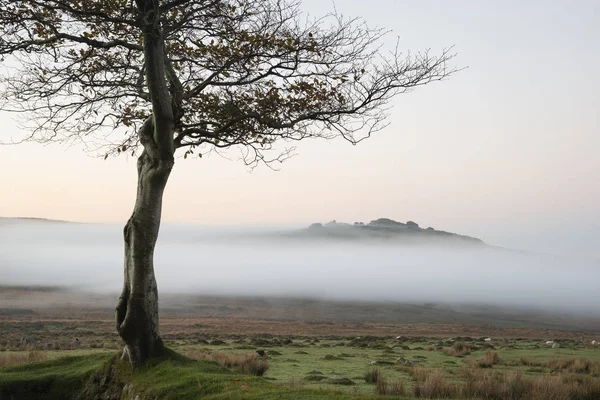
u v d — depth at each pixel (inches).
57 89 617.9
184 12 590.6
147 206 559.2
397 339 2432.3
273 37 596.7
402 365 1015.0
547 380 655.8
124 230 565.9
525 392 628.1
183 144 627.5
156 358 552.4
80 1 531.5
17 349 1414.9
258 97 631.8
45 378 602.9
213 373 516.4
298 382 727.1
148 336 552.4
